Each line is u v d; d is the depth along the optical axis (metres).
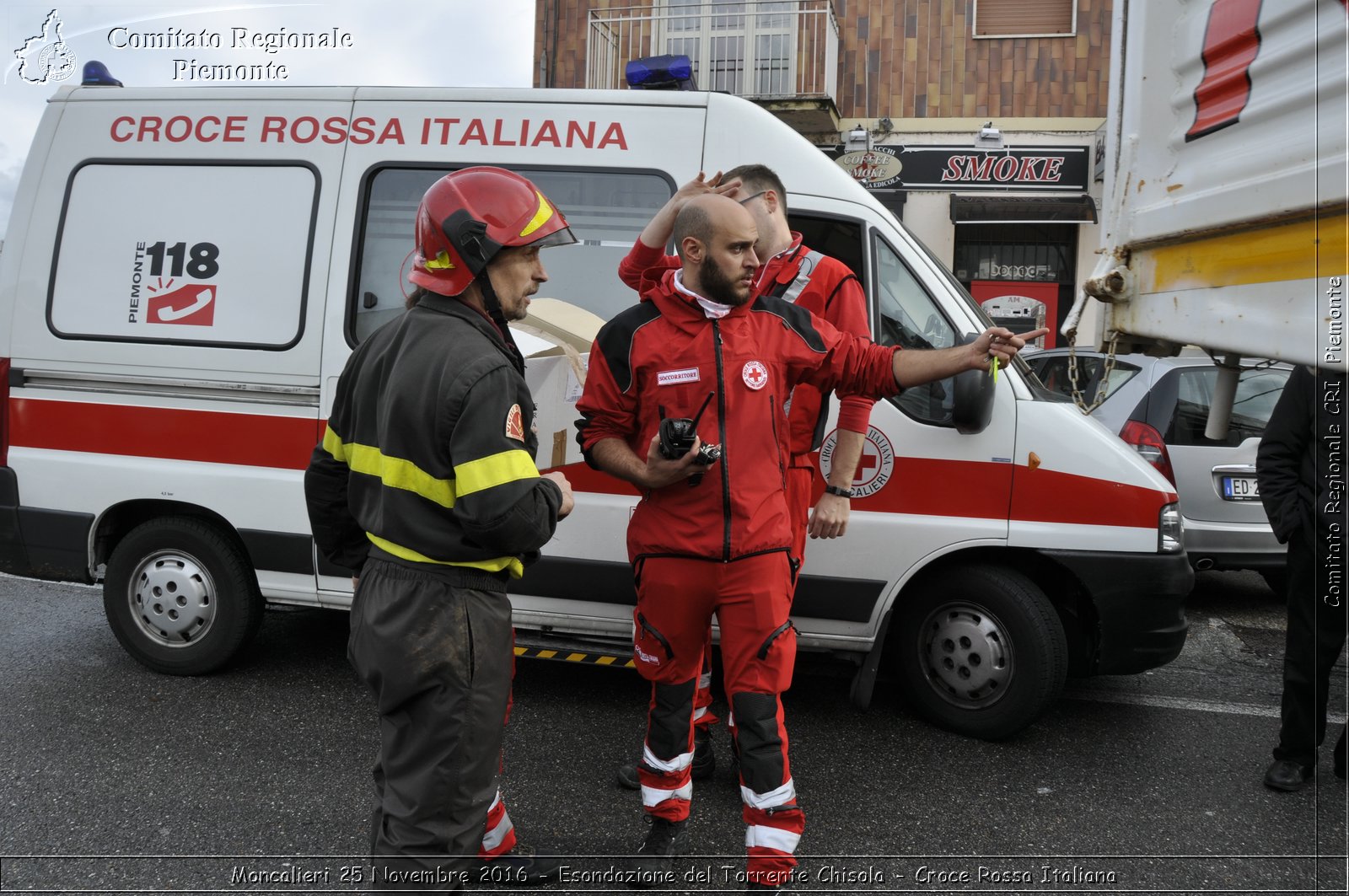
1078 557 3.90
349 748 3.88
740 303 2.76
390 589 2.25
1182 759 3.96
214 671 4.56
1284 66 1.93
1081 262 12.80
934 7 12.88
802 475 3.31
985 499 3.96
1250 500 5.95
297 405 4.30
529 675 4.72
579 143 4.22
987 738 4.06
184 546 4.47
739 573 2.77
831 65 12.64
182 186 4.45
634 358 2.83
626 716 4.27
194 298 4.40
